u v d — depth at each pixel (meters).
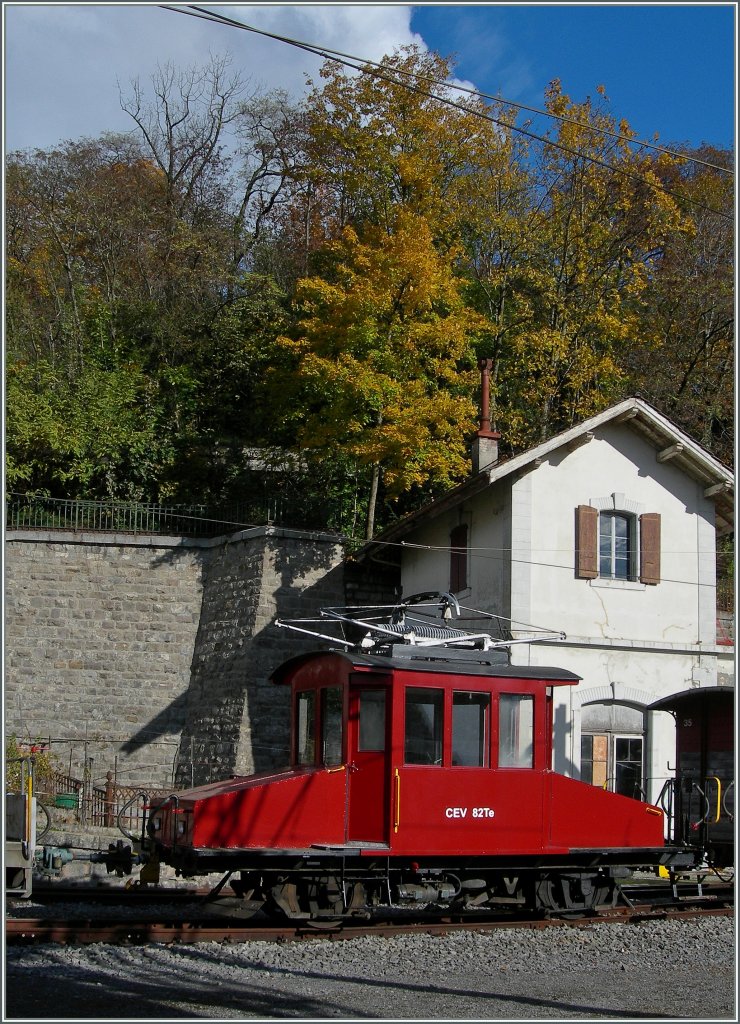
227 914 12.39
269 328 33.16
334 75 28.47
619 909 14.56
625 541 22.73
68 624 27.59
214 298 37.81
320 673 13.84
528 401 31.88
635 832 14.66
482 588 22.28
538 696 14.01
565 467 22.12
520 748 13.86
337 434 25.27
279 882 12.67
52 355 34.44
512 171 31.33
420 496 31.58
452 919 13.86
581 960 11.49
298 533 26.39
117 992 9.14
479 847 13.29
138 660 27.58
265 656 25.34
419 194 28.77
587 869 14.27
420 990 9.75
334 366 24.45
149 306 35.81
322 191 41.03
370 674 13.28
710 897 15.65
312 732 13.86
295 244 41.59
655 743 21.92
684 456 23.00
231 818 12.27
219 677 26.17
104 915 13.28
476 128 29.23
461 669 13.58
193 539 28.25
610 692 21.62
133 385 33.16
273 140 43.19
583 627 21.70
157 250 38.34
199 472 32.59
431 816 13.03
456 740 13.40
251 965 10.62
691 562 23.11
